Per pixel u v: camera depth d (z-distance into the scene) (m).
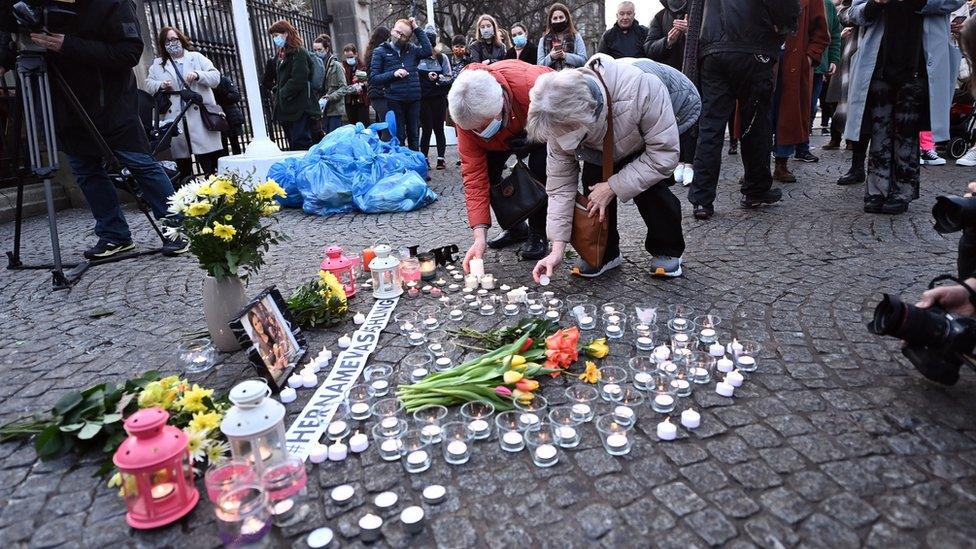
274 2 12.77
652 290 3.92
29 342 3.62
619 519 1.93
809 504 1.95
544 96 3.07
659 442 2.32
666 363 2.77
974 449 2.17
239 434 2.04
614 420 2.42
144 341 3.55
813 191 6.44
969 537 1.78
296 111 9.16
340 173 7.08
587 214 3.81
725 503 1.98
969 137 7.88
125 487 1.99
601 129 3.46
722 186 6.98
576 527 1.91
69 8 4.59
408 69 8.67
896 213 5.32
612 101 3.45
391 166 7.41
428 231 5.98
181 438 2.02
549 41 8.30
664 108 3.44
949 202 2.51
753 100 5.38
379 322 3.58
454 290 4.14
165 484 1.99
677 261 4.11
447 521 1.96
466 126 3.51
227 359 3.23
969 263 2.71
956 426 2.31
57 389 3.02
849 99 5.44
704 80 5.36
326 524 1.97
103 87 4.87
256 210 3.20
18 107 4.71
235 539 1.85
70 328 3.81
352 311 3.83
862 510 1.91
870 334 3.10
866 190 5.45
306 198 7.02
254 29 11.21
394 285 4.05
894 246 4.49
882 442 2.24
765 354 2.98
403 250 4.79
